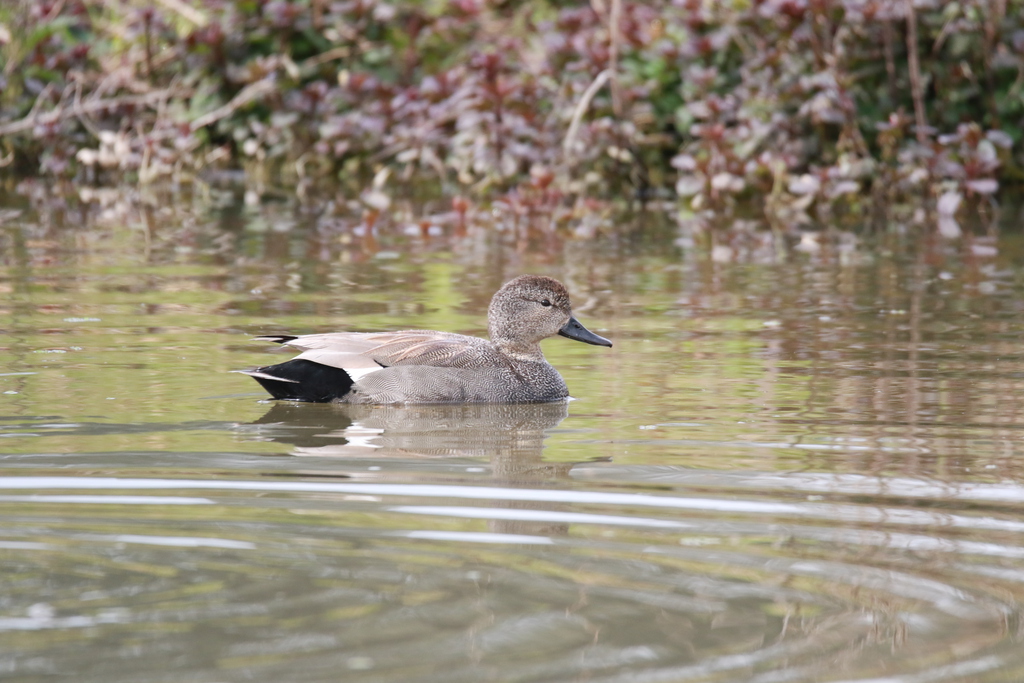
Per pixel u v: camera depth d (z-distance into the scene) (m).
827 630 6.43
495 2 30.45
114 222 22.09
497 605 6.65
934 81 26.47
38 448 9.64
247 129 29.28
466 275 17.39
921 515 8.26
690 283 16.97
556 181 24.56
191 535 7.64
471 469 9.29
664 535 7.81
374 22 29.39
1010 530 7.98
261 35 28.97
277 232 21.19
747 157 24.95
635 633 6.36
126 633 6.25
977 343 13.61
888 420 10.75
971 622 6.56
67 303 15.27
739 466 9.41
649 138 26.09
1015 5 26.14
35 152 28.45
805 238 20.80
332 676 5.84
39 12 28.23
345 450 9.82
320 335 12.12
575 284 16.86
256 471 9.12
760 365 12.77
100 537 7.58
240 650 6.08
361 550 7.43
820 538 7.79
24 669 5.86
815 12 25.02
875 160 25.78
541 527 7.90
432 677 5.86
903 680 5.93
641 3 28.33
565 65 26.84
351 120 27.27
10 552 7.31
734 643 6.27
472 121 24.67
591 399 11.66
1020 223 22.39
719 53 26.66
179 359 12.75
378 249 19.55
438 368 11.76
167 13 29.70
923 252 19.45
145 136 27.67
